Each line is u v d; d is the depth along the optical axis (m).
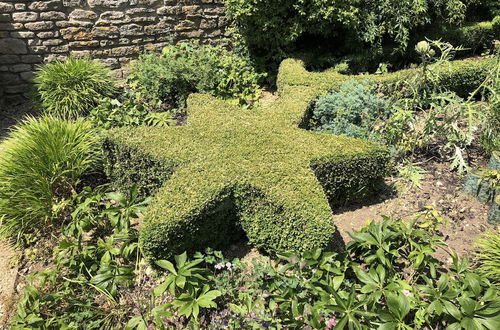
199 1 6.66
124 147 4.06
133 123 5.16
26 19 5.89
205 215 3.35
